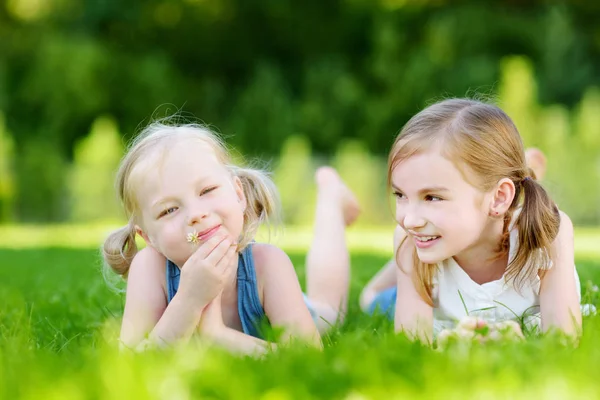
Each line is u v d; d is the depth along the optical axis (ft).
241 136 85.61
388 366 8.48
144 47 96.22
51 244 40.11
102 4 93.71
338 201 16.72
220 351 9.33
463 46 87.76
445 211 11.20
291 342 10.06
